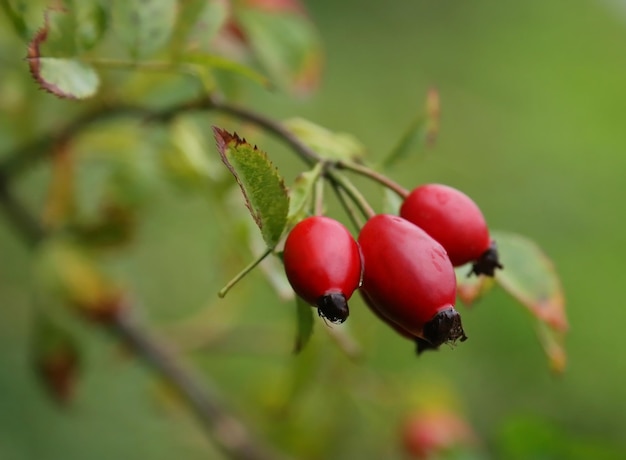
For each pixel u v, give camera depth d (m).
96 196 0.45
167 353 0.47
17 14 0.36
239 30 0.45
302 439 0.53
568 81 0.99
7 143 0.44
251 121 0.37
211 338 0.50
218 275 0.49
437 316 0.32
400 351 0.65
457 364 0.68
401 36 0.94
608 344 0.76
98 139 0.45
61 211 0.45
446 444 0.50
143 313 0.48
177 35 0.37
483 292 0.37
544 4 1.12
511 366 0.69
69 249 0.46
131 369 0.60
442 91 0.92
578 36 1.07
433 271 0.32
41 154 0.44
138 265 0.65
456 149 0.86
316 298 0.32
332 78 0.85
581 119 0.94
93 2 0.35
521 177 0.85
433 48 0.96
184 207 0.68
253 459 0.46
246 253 0.42
